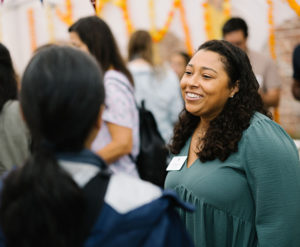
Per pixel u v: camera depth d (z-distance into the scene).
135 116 1.94
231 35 2.99
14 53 4.95
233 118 1.36
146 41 2.85
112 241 0.79
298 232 1.29
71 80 0.81
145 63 2.82
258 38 3.40
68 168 0.82
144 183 0.89
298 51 2.90
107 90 1.80
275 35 3.30
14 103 1.91
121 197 0.82
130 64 2.84
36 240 0.75
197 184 1.37
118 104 1.80
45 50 0.86
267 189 1.28
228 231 1.34
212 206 1.34
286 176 1.28
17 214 0.76
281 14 3.25
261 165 1.28
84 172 0.82
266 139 1.30
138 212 0.81
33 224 0.75
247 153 1.31
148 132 2.13
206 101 1.36
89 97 0.82
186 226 1.43
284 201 1.27
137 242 0.81
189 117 1.57
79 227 0.77
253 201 1.34
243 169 1.32
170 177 1.51
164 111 2.83
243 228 1.34
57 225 0.75
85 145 0.90
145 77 2.78
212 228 1.35
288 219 1.27
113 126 1.78
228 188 1.33
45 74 0.81
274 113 3.40
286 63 3.30
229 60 1.37
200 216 1.36
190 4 3.72
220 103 1.38
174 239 0.86
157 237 0.82
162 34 3.87
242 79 1.39
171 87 2.86
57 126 0.81
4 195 0.79
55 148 0.83
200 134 1.50
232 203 1.33
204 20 3.64
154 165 2.07
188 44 3.78
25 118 0.84
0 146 1.88
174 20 3.85
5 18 4.82
